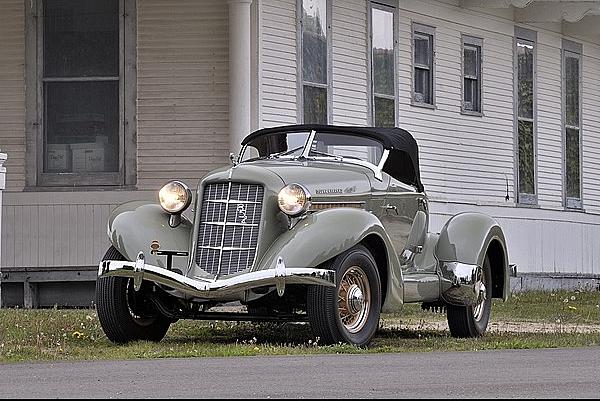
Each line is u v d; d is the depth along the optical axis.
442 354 18.14
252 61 33.69
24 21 33.84
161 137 33.47
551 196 46.97
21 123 33.78
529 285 45.06
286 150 22.73
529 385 13.28
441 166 41.19
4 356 17.86
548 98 46.88
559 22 46.81
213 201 20.11
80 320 24.48
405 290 21.84
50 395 12.30
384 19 38.75
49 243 33.44
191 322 24.92
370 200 21.64
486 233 23.53
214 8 33.38
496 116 43.97
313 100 35.72
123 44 33.59
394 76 39.12
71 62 33.72
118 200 33.38
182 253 20.17
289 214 19.64
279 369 15.27
